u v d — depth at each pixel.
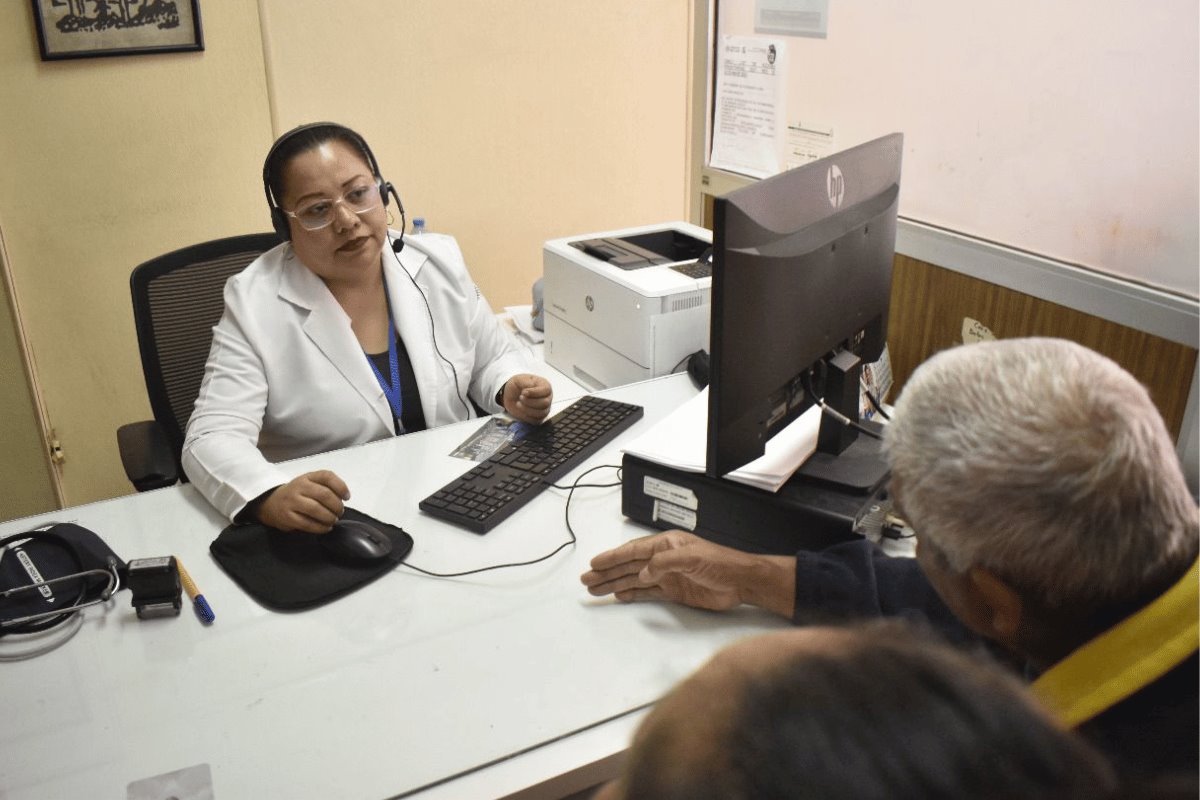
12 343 2.45
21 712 1.02
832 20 1.90
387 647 1.11
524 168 2.93
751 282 1.10
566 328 2.03
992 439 0.73
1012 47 1.58
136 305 1.79
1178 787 0.33
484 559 1.28
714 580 1.14
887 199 1.38
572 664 1.07
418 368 1.78
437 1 2.63
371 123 2.67
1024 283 1.62
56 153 2.35
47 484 2.61
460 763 0.94
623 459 1.33
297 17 2.49
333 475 1.35
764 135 2.15
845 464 1.28
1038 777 0.31
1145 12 1.38
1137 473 0.69
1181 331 1.39
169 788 0.91
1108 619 0.72
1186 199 1.39
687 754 0.32
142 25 2.31
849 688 0.33
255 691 1.04
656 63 2.99
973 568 0.76
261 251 1.94
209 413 1.57
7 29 2.22
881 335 1.48
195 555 1.31
